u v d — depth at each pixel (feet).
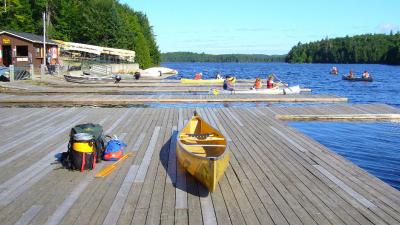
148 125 43.65
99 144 28.30
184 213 19.83
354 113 57.77
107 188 23.20
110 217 19.21
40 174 25.67
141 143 34.78
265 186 24.11
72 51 168.04
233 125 45.14
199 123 36.52
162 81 120.47
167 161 28.99
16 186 23.41
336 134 50.39
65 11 203.72
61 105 68.13
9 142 34.73
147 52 226.99
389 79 193.57
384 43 586.86
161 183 24.17
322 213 20.18
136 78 130.62
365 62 560.61
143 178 25.08
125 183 24.11
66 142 34.71
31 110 54.70
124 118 48.37
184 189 23.18
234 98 75.00
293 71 323.57
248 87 102.17
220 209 20.43
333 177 26.05
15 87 83.15
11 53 116.67
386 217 19.80
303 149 33.50
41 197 21.70
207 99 73.00
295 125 54.85
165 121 46.37
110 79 111.45
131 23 246.88
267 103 74.49
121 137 37.27
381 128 53.67
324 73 279.08
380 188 24.04
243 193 22.81
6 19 168.66
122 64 175.32
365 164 38.63
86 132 27.45
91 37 202.28
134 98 71.46
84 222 18.62
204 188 23.38
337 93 116.06
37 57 120.06
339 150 43.62
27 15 180.14
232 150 33.01
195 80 115.03
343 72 296.10
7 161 28.66
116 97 73.31
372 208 20.93
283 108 61.41
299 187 24.02
